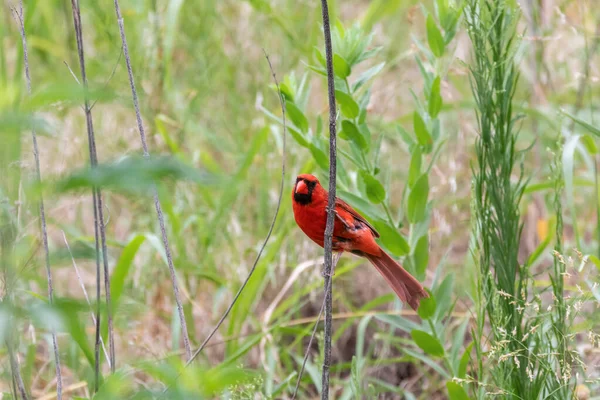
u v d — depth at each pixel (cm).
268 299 1207
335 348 1167
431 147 903
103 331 889
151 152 1160
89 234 1238
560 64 1347
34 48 1403
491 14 796
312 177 873
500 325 758
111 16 1269
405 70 1484
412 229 905
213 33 1380
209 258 1165
